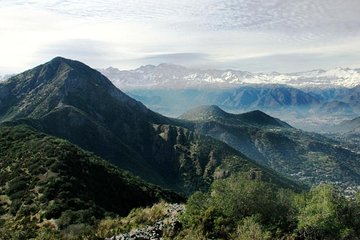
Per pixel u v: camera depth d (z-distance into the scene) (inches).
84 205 3100.4
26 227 2576.3
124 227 1539.1
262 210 1535.4
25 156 4256.9
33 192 3262.8
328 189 1571.1
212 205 1544.0
